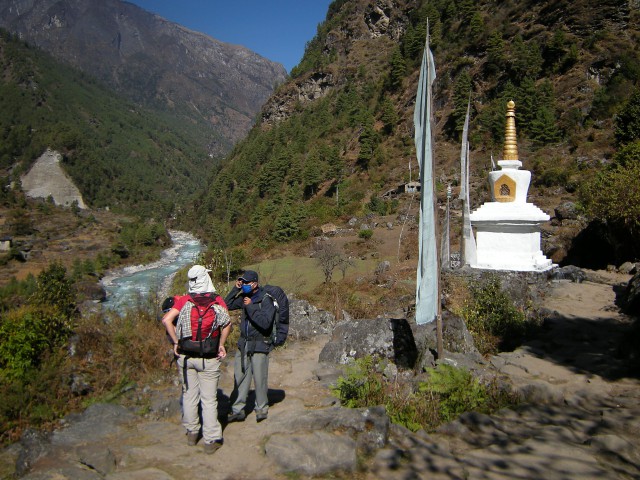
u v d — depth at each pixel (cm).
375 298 2031
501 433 503
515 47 7788
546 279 1395
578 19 7531
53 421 553
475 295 1048
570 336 913
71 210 12056
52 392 588
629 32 7012
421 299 671
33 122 19450
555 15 7931
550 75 7200
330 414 495
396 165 7725
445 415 544
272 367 759
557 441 484
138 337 740
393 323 778
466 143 1330
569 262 2156
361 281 2578
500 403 580
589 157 5053
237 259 3466
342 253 3922
